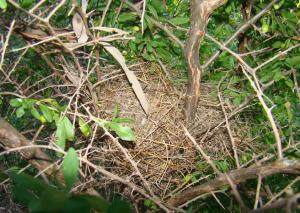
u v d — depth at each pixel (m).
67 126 0.44
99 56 0.58
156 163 0.57
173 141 0.57
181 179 0.57
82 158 0.43
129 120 0.48
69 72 0.55
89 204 0.20
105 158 0.56
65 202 0.19
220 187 0.47
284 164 0.38
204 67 0.59
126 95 0.60
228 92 0.62
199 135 0.58
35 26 0.50
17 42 0.57
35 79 0.60
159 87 0.61
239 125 0.62
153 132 0.57
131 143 0.56
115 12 0.60
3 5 0.41
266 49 0.64
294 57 0.58
